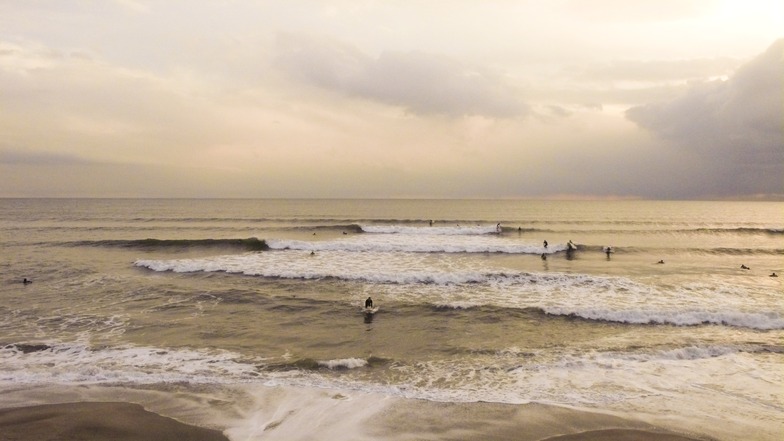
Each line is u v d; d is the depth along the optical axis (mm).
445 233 37406
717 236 38719
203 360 10492
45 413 7809
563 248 27672
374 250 26703
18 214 64500
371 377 9609
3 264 22016
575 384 9250
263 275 19312
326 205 103750
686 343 11523
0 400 8320
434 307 14836
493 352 11109
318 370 9961
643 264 23531
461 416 7871
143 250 27188
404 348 11391
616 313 13688
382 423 7617
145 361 10383
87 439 7027
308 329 12844
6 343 11430
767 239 36375
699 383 9266
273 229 40781
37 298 15789
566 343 11703
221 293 16469
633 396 8688
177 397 8539
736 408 8195
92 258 24141
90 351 10953
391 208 88938
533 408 8180
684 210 91500
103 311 14305
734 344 11336
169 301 15484
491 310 14461
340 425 7551
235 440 7086
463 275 18625
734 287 17422
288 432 7324
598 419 7785
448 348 11383
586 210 86062
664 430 7418
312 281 18406
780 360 10453
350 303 15352
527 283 18109
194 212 71125
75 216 60000
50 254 25500
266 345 11562
